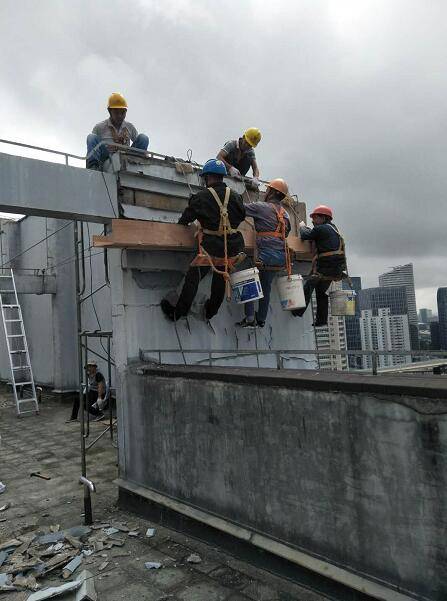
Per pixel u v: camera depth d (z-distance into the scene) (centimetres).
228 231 447
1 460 708
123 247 443
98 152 488
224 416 374
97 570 356
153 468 447
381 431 274
